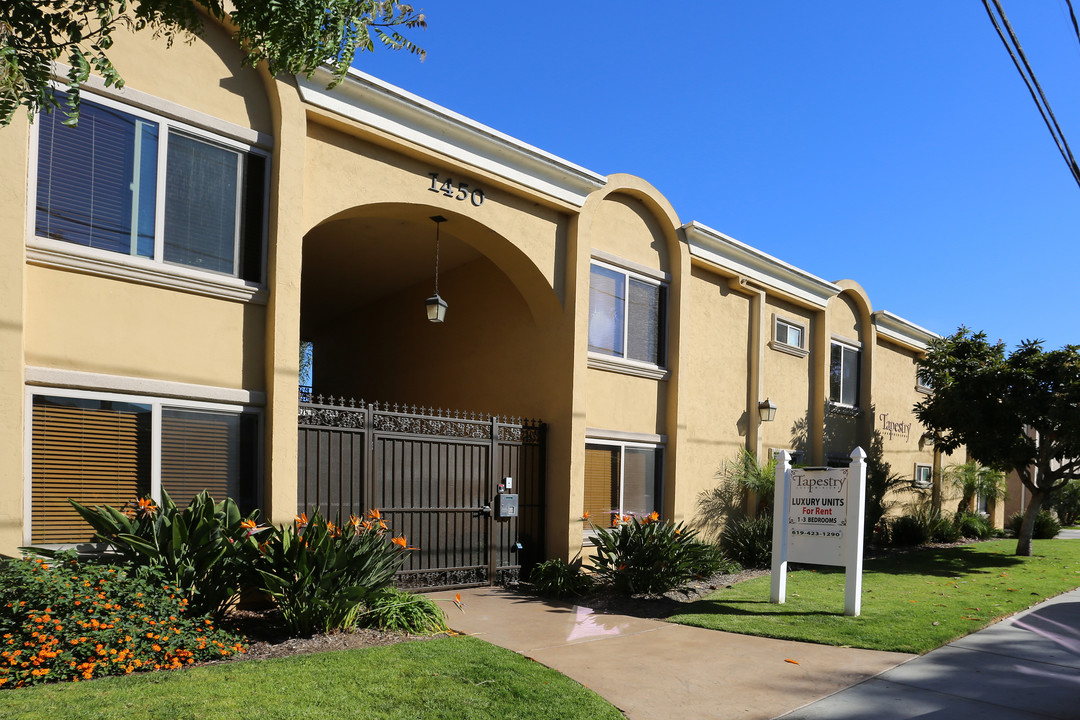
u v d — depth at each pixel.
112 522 6.38
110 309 7.09
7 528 6.25
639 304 12.47
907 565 13.55
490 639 7.34
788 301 15.86
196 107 7.77
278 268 8.05
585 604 9.36
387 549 7.46
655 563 9.83
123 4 5.12
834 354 17.44
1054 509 26.92
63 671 5.22
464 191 10.08
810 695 5.80
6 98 4.76
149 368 7.28
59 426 6.77
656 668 6.48
